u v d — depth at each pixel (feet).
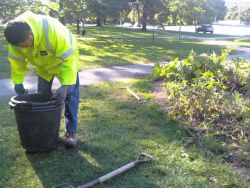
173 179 12.02
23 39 11.43
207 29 156.35
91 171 12.59
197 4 90.84
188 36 120.98
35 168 12.66
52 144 13.74
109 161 13.32
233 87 21.93
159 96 22.06
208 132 15.57
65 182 11.87
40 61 12.87
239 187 11.69
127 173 12.41
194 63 22.24
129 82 26.94
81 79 28.68
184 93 18.28
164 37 105.50
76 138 14.39
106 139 15.28
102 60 40.93
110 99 21.58
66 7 72.90
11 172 12.35
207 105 17.33
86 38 80.53
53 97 13.10
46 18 12.31
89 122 17.31
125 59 43.29
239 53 59.72
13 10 66.23
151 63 41.11
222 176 12.21
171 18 88.38
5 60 38.52
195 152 14.01
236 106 17.34
